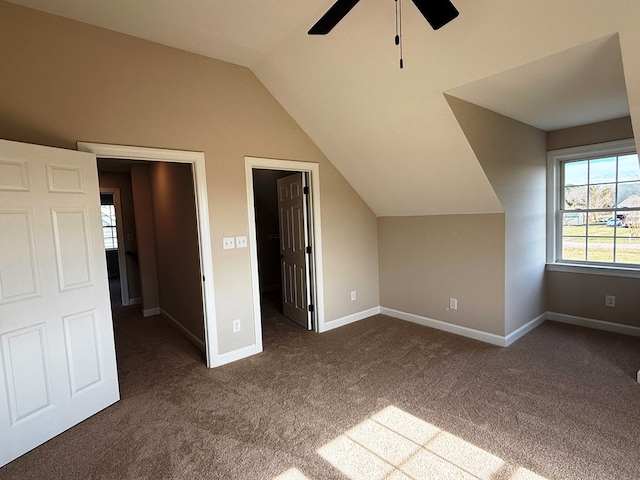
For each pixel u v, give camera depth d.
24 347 2.02
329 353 3.35
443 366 2.96
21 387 2.00
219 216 3.11
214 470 1.85
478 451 1.92
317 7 2.27
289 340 3.73
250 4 2.23
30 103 2.22
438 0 1.41
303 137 3.70
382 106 2.87
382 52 2.40
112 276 8.59
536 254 3.82
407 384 2.68
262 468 1.85
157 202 4.57
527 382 2.63
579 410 2.25
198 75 2.94
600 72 2.20
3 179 1.93
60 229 2.20
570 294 3.90
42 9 2.24
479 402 2.39
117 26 2.47
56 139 2.31
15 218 1.98
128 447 2.05
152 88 2.71
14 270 1.97
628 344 3.28
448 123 2.72
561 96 2.64
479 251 3.47
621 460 1.80
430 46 2.22
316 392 2.62
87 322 2.36
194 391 2.69
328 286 4.04
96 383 2.42
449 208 3.62
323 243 3.96
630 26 1.67
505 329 3.35
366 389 2.63
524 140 3.48
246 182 3.27
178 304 4.19
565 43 1.87
